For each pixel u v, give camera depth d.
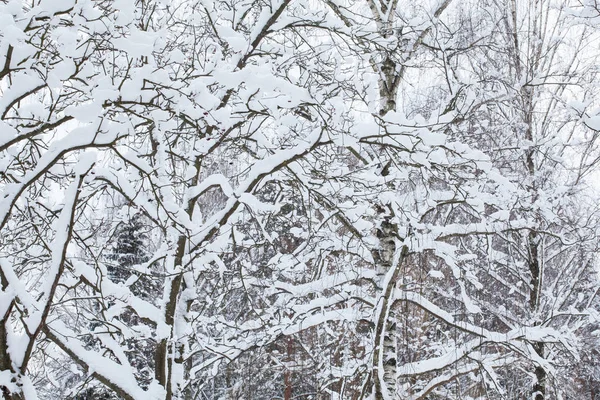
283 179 7.14
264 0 7.29
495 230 8.12
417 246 7.73
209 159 8.48
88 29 4.47
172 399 6.39
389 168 8.38
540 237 9.95
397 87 9.18
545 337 8.04
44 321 4.58
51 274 4.61
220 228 6.55
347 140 6.01
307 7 7.74
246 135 6.25
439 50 9.08
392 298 7.68
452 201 7.90
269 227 8.72
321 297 8.66
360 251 8.73
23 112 4.74
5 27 3.76
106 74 5.44
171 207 6.08
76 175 4.84
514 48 10.21
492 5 10.20
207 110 5.21
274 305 8.23
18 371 4.51
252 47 6.96
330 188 7.34
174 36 7.50
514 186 7.84
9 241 6.04
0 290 4.70
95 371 5.51
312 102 5.69
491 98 8.94
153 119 5.18
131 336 6.31
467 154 7.49
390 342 8.27
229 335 8.23
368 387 8.12
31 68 4.45
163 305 6.30
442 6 9.32
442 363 8.11
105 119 4.80
